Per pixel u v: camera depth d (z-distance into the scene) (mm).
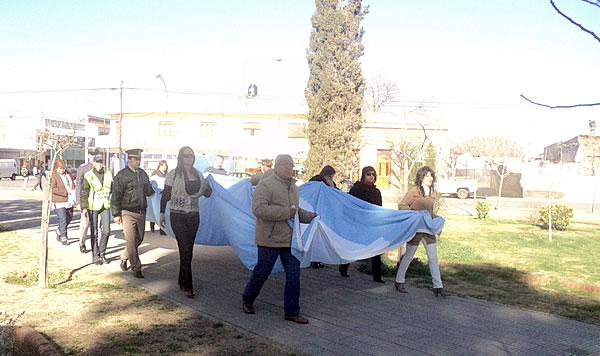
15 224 14750
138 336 5301
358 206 7961
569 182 41312
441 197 17469
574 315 6727
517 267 10195
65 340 5121
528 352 5195
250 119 46875
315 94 36094
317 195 8266
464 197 37719
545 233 16531
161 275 8367
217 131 47094
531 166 43656
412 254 7719
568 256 11820
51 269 8539
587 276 9430
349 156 34969
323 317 6277
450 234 15609
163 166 11969
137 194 8094
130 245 8102
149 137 47750
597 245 13742
